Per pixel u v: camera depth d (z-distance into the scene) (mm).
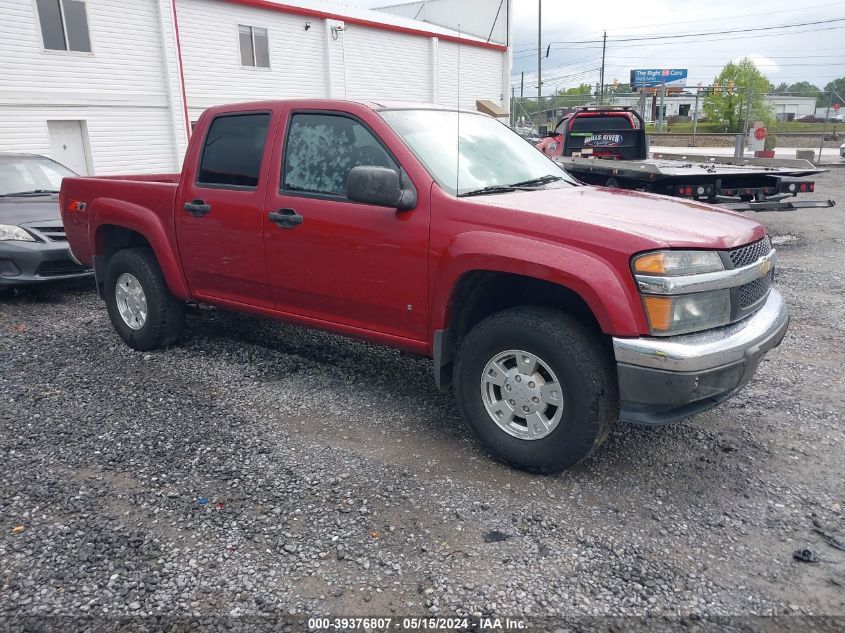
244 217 4410
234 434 3943
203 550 2861
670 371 3002
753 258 3449
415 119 4133
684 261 3062
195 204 4695
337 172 4047
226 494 3297
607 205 3660
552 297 3619
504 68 32531
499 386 3504
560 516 3113
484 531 2994
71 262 7180
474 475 3484
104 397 4484
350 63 24969
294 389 4633
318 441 3865
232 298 4750
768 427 4043
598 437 3246
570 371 3195
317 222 4039
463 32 32562
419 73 28141
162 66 19312
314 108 4203
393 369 5023
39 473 3490
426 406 4363
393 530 3002
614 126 13305
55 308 6867
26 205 7449
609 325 3066
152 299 5164
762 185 9969
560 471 3395
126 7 18219
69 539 2932
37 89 16734
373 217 3809
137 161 19203
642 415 3168
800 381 4742
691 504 3227
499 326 3393
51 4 16750
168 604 2541
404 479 3439
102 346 5570
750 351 3215
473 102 31234
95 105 17938
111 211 5254
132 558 2807
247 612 2504
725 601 2564
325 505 3199
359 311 4035
